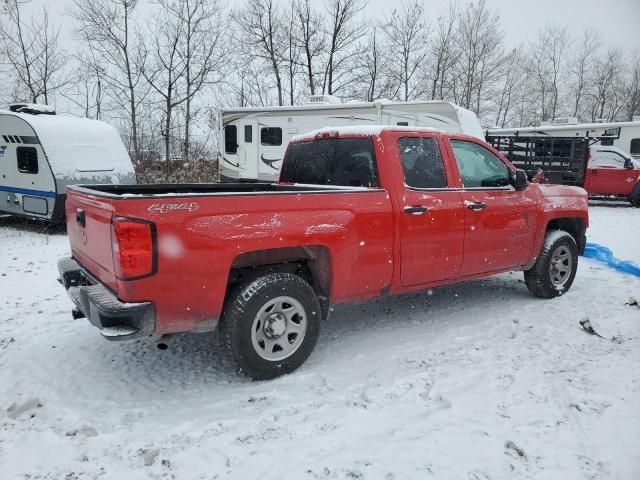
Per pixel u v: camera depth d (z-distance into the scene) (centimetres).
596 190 1537
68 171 955
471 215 441
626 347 393
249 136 1473
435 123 1190
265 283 337
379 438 272
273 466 251
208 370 371
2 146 1026
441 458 253
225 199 317
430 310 501
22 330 451
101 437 281
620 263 656
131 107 2072
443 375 348
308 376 353
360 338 428
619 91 3322
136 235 288
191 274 307
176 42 2067
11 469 254
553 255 524
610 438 268
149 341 427
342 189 392
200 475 247
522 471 243
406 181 409
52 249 826
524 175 476
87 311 320
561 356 378
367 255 380
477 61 2847
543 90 3375
